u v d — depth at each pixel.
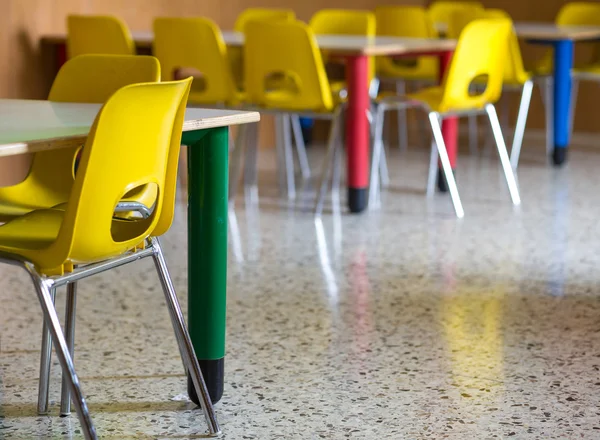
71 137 1.84
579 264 3.86
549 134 6.74
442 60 5.15
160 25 4.80
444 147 4.89
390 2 8.21
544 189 5.48
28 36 5.07
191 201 2.31
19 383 2.57
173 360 2.76
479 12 5.91
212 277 2.35
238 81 5.67
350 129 4.77
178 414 2.38
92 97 2.61
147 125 1.90
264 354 2.81
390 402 2.45
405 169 6.18
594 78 6.26
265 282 3.59
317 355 2.80
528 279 3.63
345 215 4.80
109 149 1.82
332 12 5.81
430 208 4.97
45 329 2.33
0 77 4.91
